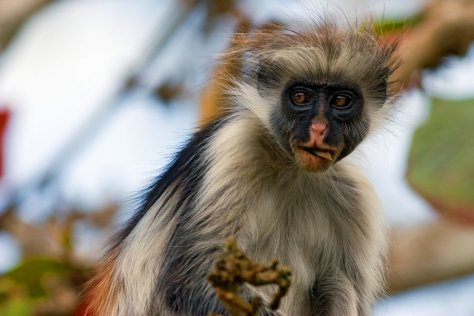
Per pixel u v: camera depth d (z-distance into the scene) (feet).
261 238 38.09
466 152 37.32
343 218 39.22
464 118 37.73
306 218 38.65
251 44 40.29
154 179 41.06
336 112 38.27
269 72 38.78
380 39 41.04
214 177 37.73
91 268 46.39
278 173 38.27
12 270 46.16
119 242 41.50
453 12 43.50
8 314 45.03
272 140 38.29
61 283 46.52
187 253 37.27
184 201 38.27
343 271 39.24
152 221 38.91
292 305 38.22
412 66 42.73
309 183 38.63
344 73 38.27
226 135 38.40
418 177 37.24
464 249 51.03
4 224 53.78
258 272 27.48
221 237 37.37
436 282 51.03
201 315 36.42
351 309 38.04
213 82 43.60
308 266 38.78
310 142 37.09
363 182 39.63
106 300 41.27
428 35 43.04
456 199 36.94
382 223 40.06
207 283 36.68
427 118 37.88
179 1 54.39
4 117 51.29
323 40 39.47
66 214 53.21
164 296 37.47
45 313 46.03
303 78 38.29
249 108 38.93
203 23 53.36
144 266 38.58
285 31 40.40
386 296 41.09
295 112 38.01
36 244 53.26
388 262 43.09
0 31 59.67
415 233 51.47
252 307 27.81
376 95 39.52
